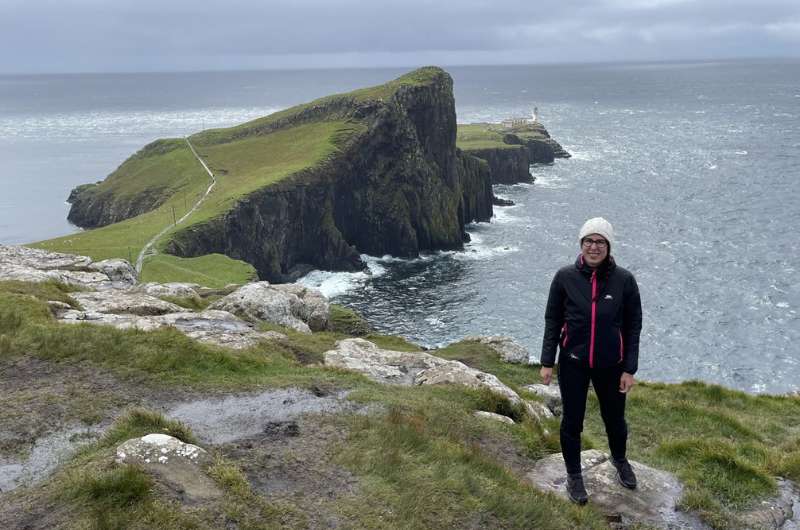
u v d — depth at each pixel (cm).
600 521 1030
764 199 14025
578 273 1053
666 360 6675
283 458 1095
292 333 2422
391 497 992
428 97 14600
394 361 2045
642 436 1806
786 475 1305
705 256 10181
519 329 7806
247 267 9038
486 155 18412
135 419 1181
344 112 16075
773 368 6425
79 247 9594
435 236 13525
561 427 1110
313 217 12650
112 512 870
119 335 1659
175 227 10431
